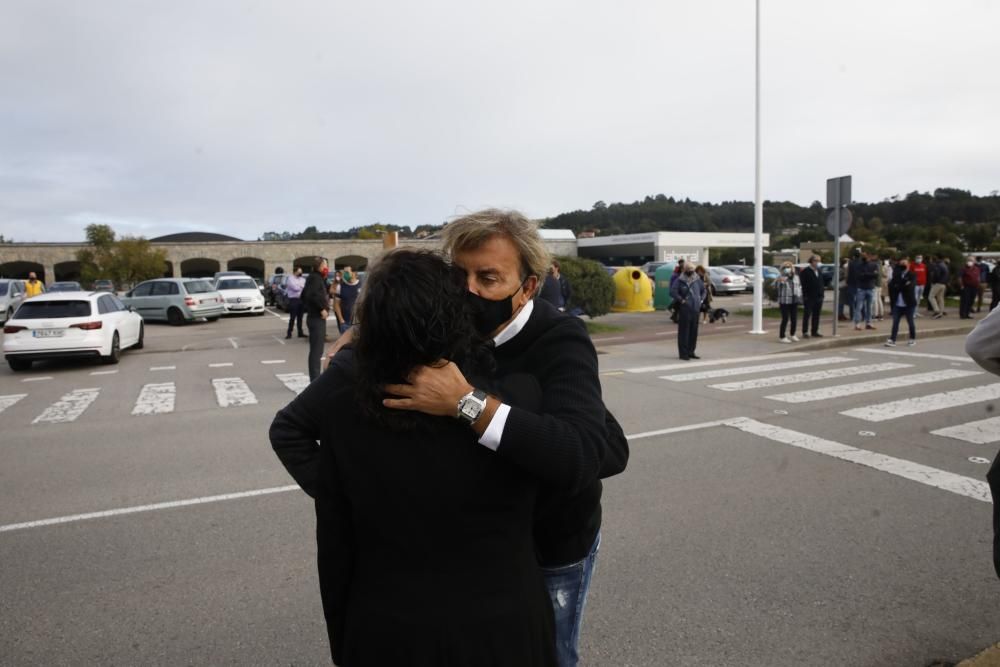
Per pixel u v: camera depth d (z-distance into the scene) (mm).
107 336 12594
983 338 2209
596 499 2021
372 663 1497
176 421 7715
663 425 7090
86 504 4891
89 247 49250
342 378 1739
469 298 1833
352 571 1618
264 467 5766
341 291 12047
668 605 3410
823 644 3066
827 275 27531
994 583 3600
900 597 3465
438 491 1466
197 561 3939
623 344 14484
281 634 3186
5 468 5852
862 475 5379
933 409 7680
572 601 2035
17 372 12211
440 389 1438
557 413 1655
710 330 16688
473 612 1475
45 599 3506
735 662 2941
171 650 3059
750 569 3783
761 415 7500
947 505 4719
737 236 57938
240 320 23297
